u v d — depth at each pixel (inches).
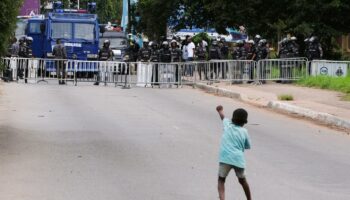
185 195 563.8
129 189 582.9
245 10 2178.9
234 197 560.4
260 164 714.2
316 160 748.6
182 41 2448.3
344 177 659.4
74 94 1433.3
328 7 2000.5
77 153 751.7
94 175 637.9
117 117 1070.4
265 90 1563.7
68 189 578.6
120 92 1528.1
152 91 1594.5
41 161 700.0
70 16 1956.2
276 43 2583.7
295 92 1493.6
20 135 867.4
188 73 1781.5
